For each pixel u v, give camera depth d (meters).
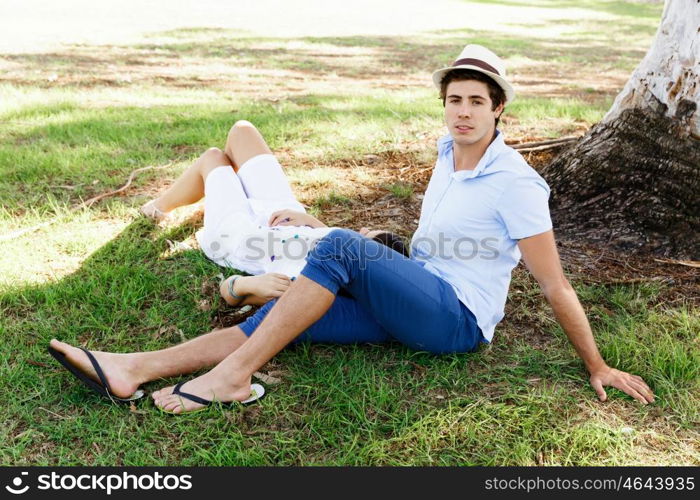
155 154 6.21
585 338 3.10
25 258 4.24
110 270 4.05
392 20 20.45
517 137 6.73
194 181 4.57
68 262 4.25
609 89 10.39
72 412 2.97
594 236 4.62
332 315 3.32
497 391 3.16
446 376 3.23
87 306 3.74
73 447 2.79
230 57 12.54
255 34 15.99
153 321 3.66
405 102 8.46
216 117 7.50
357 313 3.33
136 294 3.85
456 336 3.21
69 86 9.17
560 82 11.02
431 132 6.92
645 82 4.66
